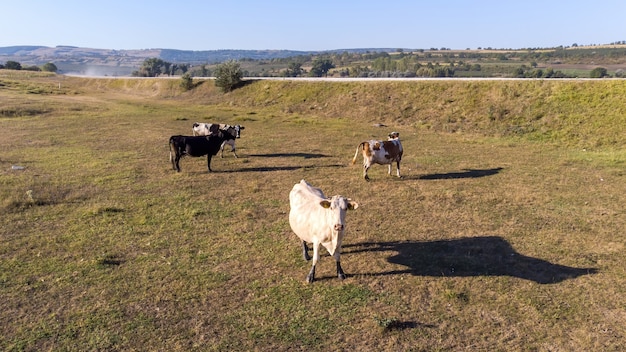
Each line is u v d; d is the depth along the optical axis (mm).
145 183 15305
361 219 11984
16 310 7500
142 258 9469
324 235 8328
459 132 26859
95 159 18938
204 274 8797
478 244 10266
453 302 7840
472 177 16328
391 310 7598
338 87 39219
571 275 8797
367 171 17219
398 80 36906
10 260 9281
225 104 44344
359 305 7754
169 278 8633
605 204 13109
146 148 21562
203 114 35750
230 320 7297
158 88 58188
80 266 9070
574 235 10812
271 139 24562
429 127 28406
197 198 13688
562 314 7500
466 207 12922
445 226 11438
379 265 9250
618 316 7438
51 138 23922
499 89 30438
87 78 75375
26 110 33469
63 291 8117
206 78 56000
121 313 7445
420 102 32594
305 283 8500
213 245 10188
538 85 29469
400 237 10742
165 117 33312
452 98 31578
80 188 14570
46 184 14875
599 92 26594
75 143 22672
